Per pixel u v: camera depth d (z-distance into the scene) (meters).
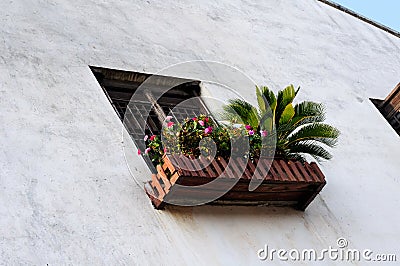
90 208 3.75
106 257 3.53
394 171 5.61
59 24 5.13
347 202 4.95
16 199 3.58
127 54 5.20
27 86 4.37
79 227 3.61
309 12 7.56
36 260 3.33
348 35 7.55
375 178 5.38
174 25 5.95
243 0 7.05
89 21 5.35
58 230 3.53
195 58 5.61
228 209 4.30
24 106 4.20
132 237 3.72
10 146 3.87
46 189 3.72
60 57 4.80
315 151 4.61
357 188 5.14
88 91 4.62
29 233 3.44
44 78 4.52
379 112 6.43
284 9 7.34
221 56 5.86
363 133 5.90
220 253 3.93
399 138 6.14
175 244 3.82
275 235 4.29
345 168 5.29
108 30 5.38
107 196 3.88
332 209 4.80
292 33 6.93
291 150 4.55
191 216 4.08
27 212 3.54
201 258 3.83
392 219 5.04
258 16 6.91
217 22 6.39
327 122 5.77
